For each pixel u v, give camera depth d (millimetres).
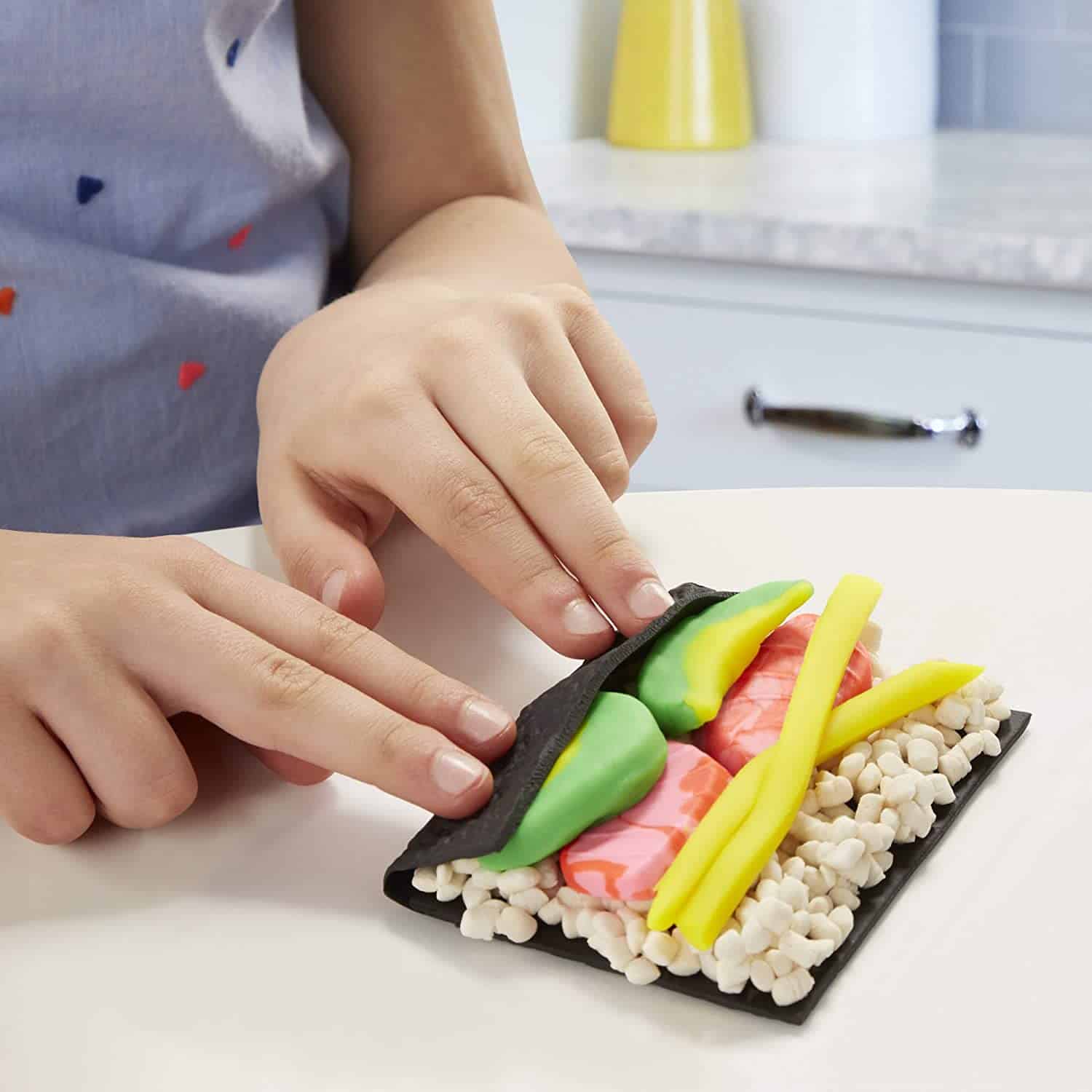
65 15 514
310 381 473
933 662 358
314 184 614
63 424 563
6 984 302
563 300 496
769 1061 271
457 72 639
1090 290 929
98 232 561
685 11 1224
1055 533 472
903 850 324
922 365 996
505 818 308
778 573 457
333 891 329
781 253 986
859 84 1264
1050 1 1272
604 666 344
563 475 406
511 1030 283
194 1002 294
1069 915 305
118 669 361
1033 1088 262
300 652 368
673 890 292
